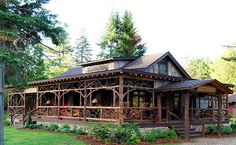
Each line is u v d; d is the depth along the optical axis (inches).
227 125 987.9
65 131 791.7
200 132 844.0
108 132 627.2
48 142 621.3
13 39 408.5
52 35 471.5
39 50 499.8
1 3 426.9
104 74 741.3
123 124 695.1
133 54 1788.9
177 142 681.6
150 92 848.3
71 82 882.8
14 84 502.3
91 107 808.9
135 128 676.1
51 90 978.7
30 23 438.3
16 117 1106.7
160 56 946.7
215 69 2158.0
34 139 665.0
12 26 450.3
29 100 1264.8
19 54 461.4
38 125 922.1
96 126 666.8
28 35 478.9
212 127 874.8
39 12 474.6
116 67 973.8
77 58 2484.0
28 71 499.5
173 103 957.2
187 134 741.3
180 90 766.5
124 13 1860.2
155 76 790.5
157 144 640.4
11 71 496.1
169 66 983.0
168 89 781.9
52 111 960.3
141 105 929.5
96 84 803.4
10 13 413.1
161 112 887.1
